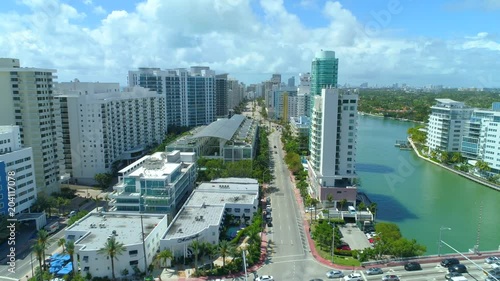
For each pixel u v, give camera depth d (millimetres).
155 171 153375
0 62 162625
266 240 130125
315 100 180375
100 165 199500
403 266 110688
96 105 195500
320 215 152500
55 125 178000
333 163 161875
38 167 166875
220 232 129125
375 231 133125
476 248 119688
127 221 126062
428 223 152250
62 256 114750
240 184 169375
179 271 108188
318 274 106875
